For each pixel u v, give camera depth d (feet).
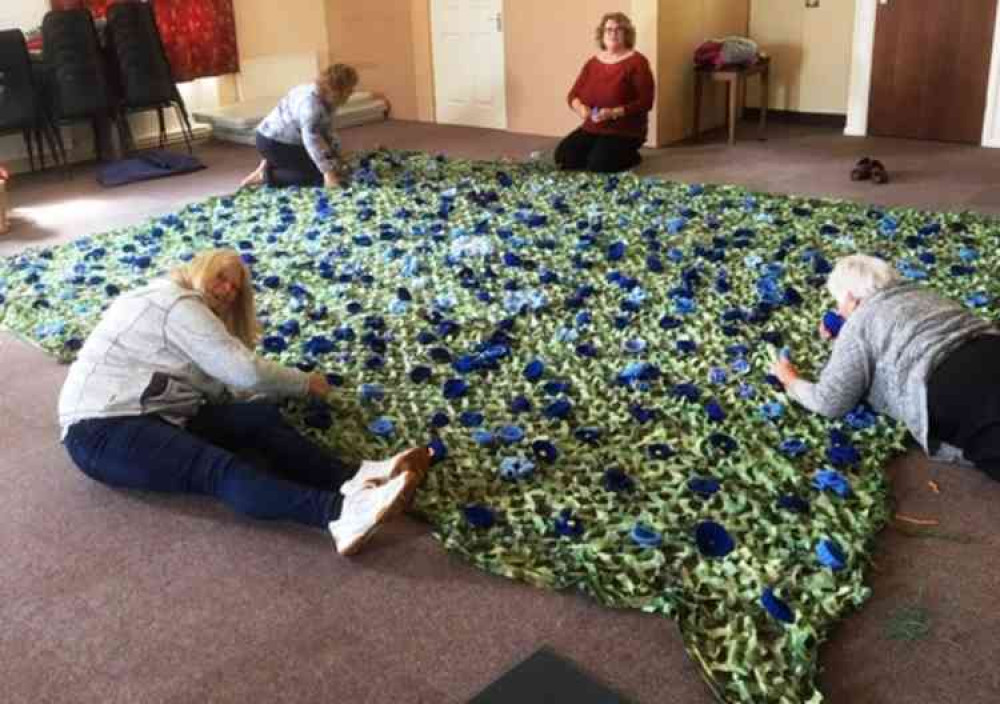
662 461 8.00
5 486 8.50
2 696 6.07
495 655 6.19
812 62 22.59
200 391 8.27
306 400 9.23
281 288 12.48
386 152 21.26
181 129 24.71
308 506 7.29
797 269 12.16
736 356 9.79
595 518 7.32
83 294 12.94
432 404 9.20
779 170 18.47
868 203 15.72
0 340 11.76
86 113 21.54
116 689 6.08
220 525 7.75
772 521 7.13
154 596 6.93
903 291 8.12
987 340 7.71
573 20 21.91
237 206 17.08
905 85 20.56
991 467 7.46
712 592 6.48
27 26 21.77
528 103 23.63
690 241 13.52
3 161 21.83
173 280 8.41
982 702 5.62
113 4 21.75
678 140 21.86
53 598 6.97
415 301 11.75
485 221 14.96
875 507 7.29
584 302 11.38
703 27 21.88
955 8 19.39
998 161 18.40
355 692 5.95
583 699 5.66
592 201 16.06
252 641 6.44
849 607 6.36
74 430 7.90
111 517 7.94
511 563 6.93
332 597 6.81
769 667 5.82
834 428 8.36
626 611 6.50
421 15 24.89
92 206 18.52
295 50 26.66
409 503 7.63
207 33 24.39
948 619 6.29
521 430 8.55
